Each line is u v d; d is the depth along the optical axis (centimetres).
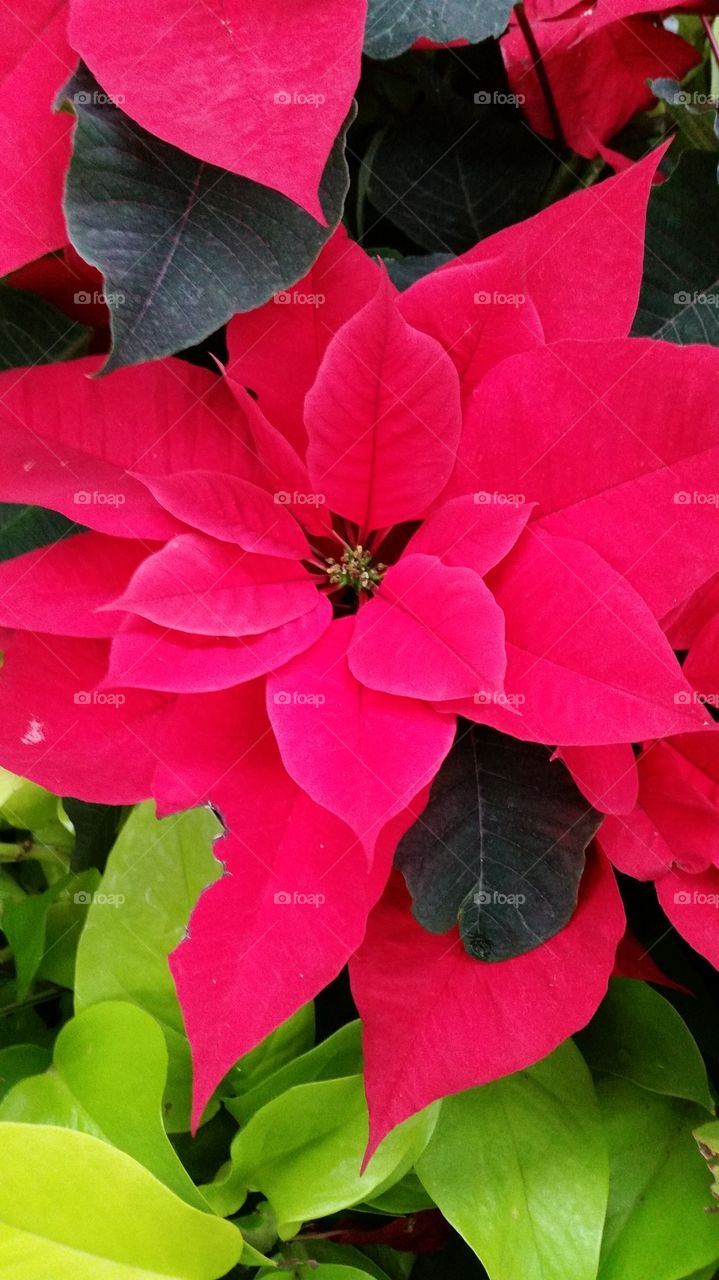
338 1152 54
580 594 46
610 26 59
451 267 49
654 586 47
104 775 49
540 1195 54
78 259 52
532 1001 50
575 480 48
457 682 46
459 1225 54
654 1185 56
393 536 54
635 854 51
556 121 62
